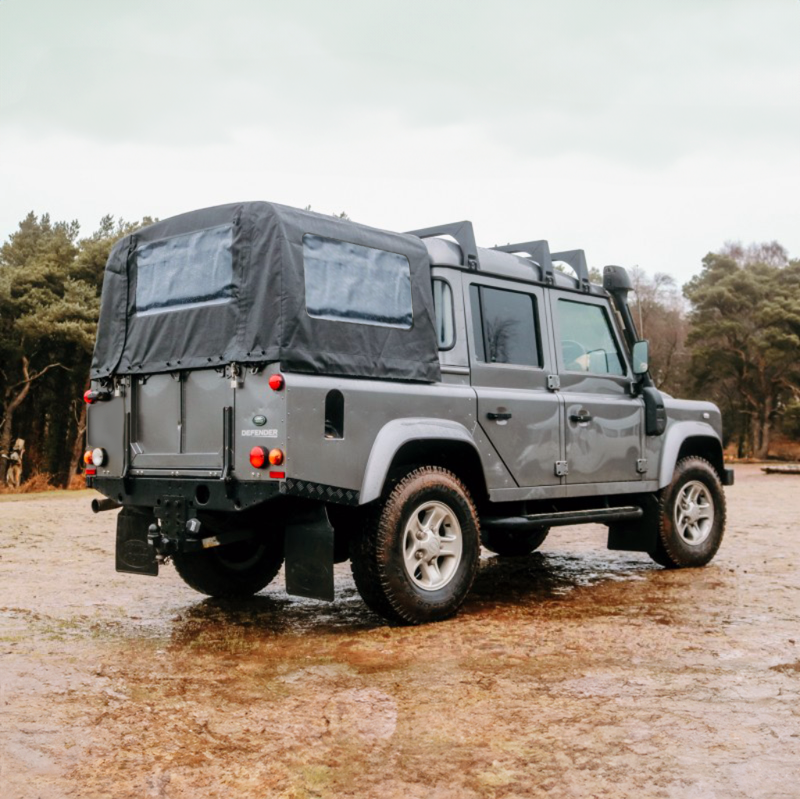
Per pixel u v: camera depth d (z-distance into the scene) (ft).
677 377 178.70
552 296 20.02
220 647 14.44
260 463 14.12
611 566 23.59
